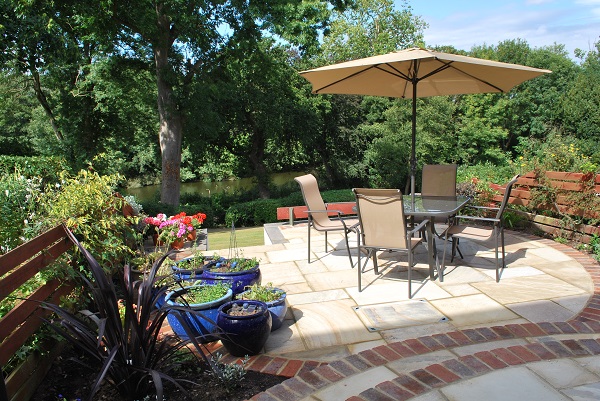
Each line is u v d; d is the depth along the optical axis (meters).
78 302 3.28
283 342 3.04
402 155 19.05
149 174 27.48
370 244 4.00
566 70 31.61
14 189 3.85
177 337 2.64
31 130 19.88
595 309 3.35
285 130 20.27
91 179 4.01
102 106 15.77
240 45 13.04
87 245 3.43
